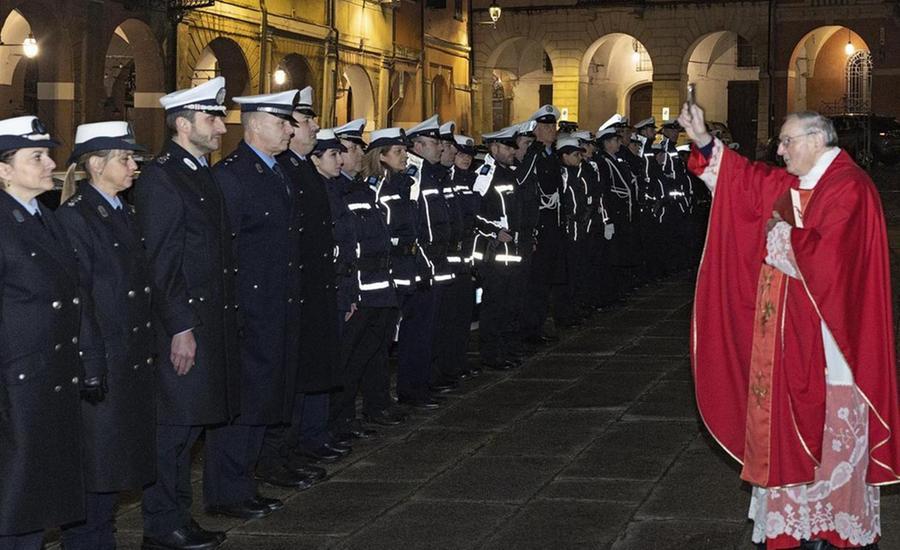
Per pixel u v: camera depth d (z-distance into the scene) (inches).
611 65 1937.7
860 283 231.5
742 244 242.4
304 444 333.7
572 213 553.0
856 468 234.7
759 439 235.8
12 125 215.3
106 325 238.1
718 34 1879.9
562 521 275.7
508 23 1859.0
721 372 244.7
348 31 1226.0
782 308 235.1
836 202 230.5
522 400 408.2
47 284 216.1
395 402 402.6
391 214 365.4
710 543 257.9
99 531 246.7
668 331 550.0
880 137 1596.9
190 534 262.7
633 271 683.4
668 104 1834.4
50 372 216.1
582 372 455.5
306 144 311.4
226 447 284.5
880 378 231.8
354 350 351.9
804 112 237.5
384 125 1331.2
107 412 237.9
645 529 268.5
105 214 241.0
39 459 214.4
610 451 338.0
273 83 1072.8
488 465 326.0
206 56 1045.2
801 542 238.2
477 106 1702.8
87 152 240.8
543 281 512.7
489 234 452.4
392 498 297.3
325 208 314.0
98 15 871.7
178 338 254.5
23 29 932.6
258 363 285.4
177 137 266.1
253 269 285.6
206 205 262.2
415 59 1416.1
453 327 430.0
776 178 241.0
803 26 1806.1
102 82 885.8
